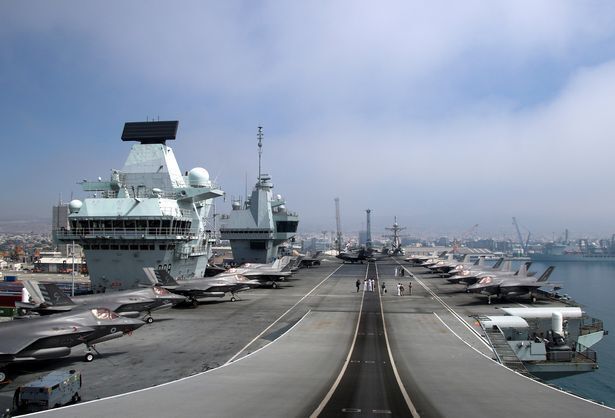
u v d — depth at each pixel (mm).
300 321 50906
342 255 168500
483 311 58031
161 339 42688
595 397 54125
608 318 105688
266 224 113125
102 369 32781
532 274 75625
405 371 29797
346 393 23656
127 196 67750
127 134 72938
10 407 25062
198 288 62594
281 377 27688
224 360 35281
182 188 71375
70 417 18672
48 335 32656
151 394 23078
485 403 21719
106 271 64812
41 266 139500
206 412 19641
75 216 63156
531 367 36375
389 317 53562
